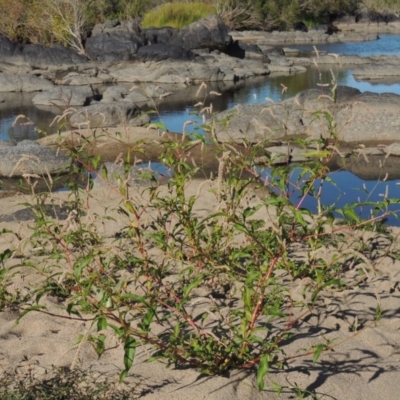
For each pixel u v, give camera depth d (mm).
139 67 23891
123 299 4070
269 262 4617
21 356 4324
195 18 30969
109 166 9234
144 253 4918
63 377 4000
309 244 5281
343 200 8703
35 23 27469
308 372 4051
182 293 4957
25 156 4543
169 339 4102
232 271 4641
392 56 27656
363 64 26562
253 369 4035
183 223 4852
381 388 3943
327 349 3988
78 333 4516
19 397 3799
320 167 4453
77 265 4086
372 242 6035
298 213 3867
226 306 4785
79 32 26672
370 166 10398
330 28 43281
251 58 27094
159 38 26266
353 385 3951
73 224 4957
